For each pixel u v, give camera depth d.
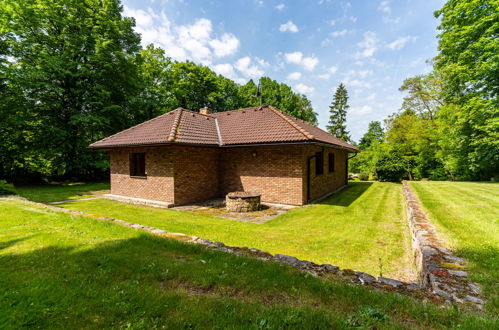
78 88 18.42
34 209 7.55
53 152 17.11
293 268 3.51
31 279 3.07
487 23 13.44
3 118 15.53
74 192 14.34
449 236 4.54
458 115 17.86
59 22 16.38
